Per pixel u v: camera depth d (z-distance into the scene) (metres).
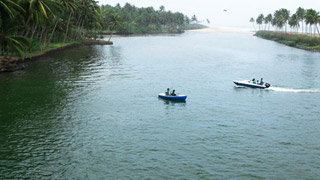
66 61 85.12
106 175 26.09
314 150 31.30
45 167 27.17
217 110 44.34
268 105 47.09
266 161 28.84
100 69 74.75
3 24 63.88
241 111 43.97
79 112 41.78
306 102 48.78
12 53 77.75
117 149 30.95
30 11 66.69
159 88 56.72
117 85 58.00
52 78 61.69
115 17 153.50
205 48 140.88
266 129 37.00
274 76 70.44
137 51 119.94
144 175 26.14
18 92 50.41
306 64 89.81
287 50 134.62
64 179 25.41
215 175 26.27
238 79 66.75
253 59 101.69
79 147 31.22
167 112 43.03
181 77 67.69
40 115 40.00
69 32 131.50
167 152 30.45
